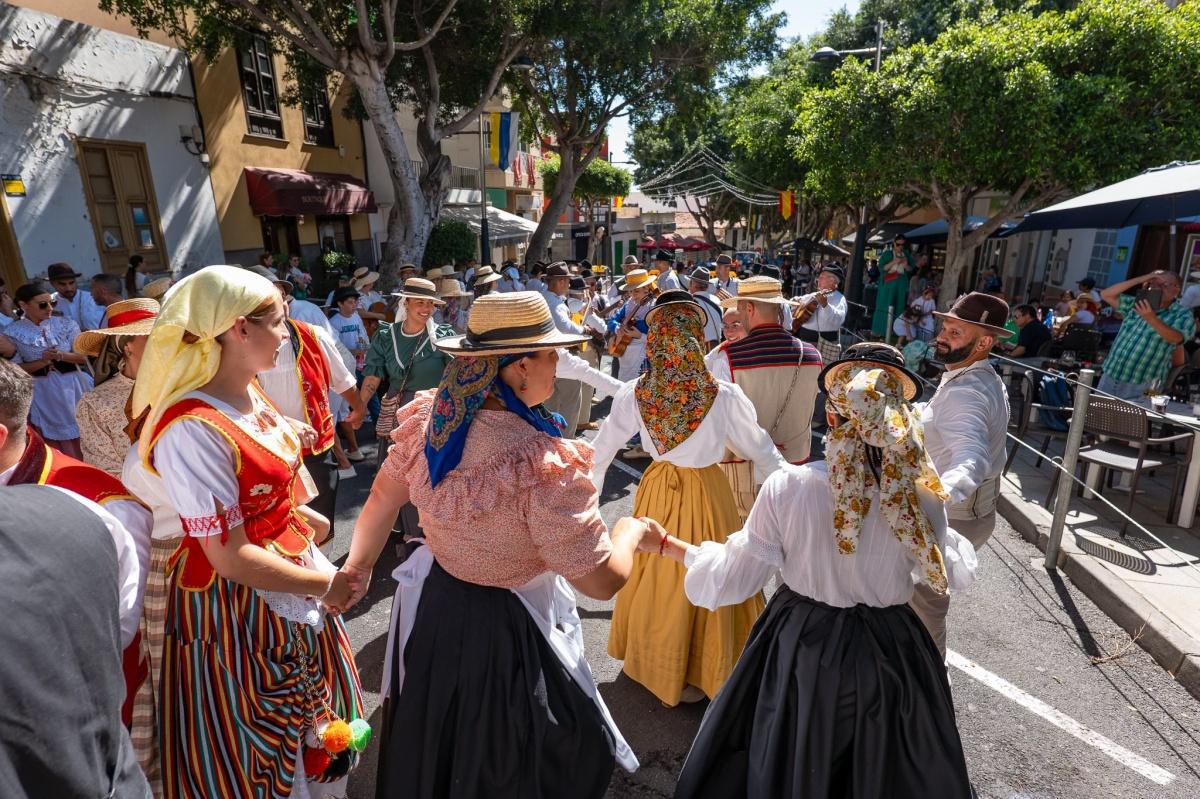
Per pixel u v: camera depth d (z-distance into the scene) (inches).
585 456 69.0
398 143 490.9
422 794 70.8
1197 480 184.7
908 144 467.8
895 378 74.3
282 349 133.3
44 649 38.7
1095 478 210.5
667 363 109.8
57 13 396.2
